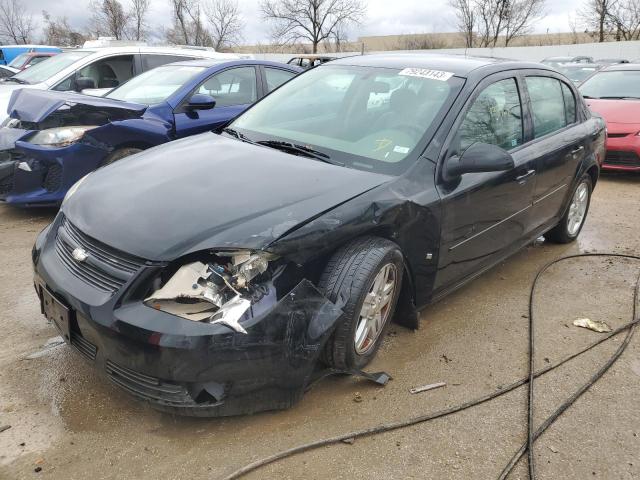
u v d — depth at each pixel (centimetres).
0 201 555
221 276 231
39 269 276
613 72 941
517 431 266
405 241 299
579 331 368
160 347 221
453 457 247
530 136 415
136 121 552
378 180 295
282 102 400
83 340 251
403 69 379
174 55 830
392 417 269
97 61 768
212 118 613
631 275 466
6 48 1891
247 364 231
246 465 233
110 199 275
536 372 316
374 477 232
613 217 637
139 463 232
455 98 342
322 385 292
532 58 3152
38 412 260
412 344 339
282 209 257
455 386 298
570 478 239
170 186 278
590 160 510
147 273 232
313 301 251
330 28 3991
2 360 301
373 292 287
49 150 511
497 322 376
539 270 473
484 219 360
